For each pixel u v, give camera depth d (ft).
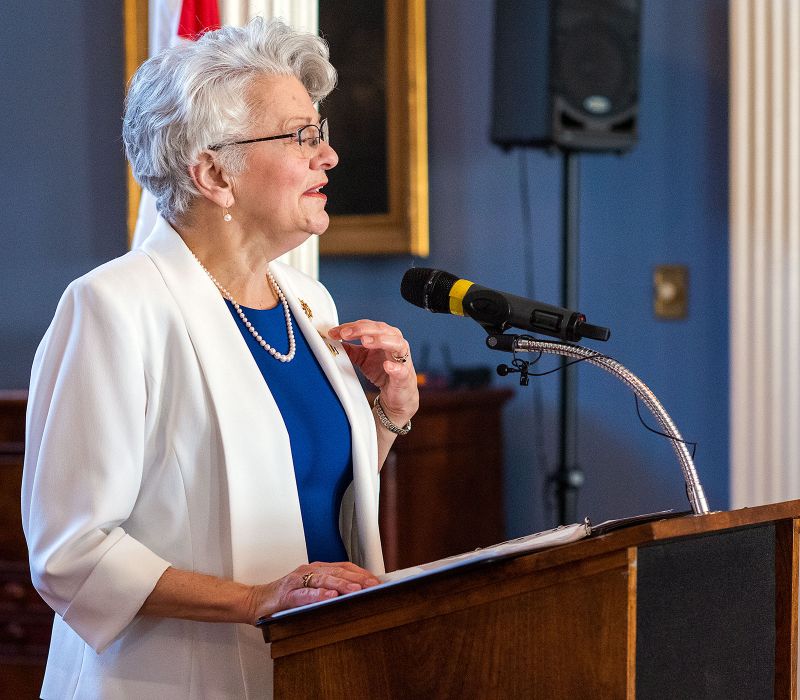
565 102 17.47
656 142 18.62
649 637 6.28
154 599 7.60
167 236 8.54
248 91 8.33
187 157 8.27
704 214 18.31
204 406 8.04
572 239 18.10
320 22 20.45
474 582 6.31
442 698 6.43
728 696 6.78
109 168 19.72
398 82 19.86
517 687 6.20
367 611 6.61
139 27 18.79
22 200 20.22
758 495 17.24
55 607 7.74
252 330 8.71
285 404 8.65
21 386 20.21
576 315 7.73
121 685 7.79
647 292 18.75
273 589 7.41
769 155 17.19
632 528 5.89
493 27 19.11
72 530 7.58
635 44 17.84
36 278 20.21
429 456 17.58
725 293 18.20
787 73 17.03
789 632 7.09
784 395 17.10
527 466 19.72
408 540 17.03
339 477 8.87
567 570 6.06
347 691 6.70
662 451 18.67
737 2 17.33
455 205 20.08
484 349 19.85
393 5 19.86
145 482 8.04
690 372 18.47
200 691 7.80
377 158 20.08
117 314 7.84
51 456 7.71
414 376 9.47
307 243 12.80
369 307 20.51
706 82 18.25
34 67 20.07
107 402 7.71
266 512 8.06
